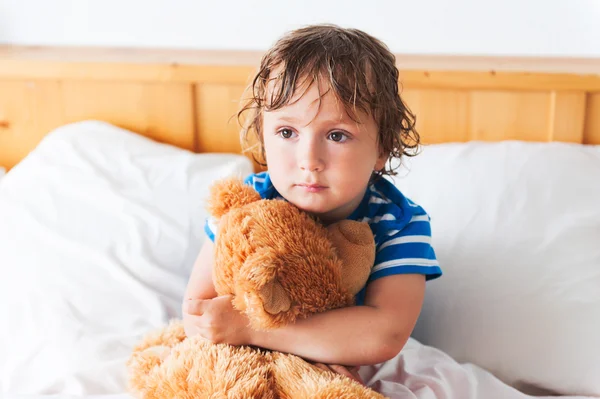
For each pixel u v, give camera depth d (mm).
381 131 798
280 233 703
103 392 908
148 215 1163
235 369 693
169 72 1375
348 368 777
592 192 1125
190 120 1406
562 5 1476
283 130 755
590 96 1333
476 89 1342
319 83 729
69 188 1200
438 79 1336
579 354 962
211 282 825
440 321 1043
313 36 789
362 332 750
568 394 971
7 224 1143
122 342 982
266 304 666
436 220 1137
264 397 672
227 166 1285
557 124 1351
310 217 758
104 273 1082
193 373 700
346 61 750
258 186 869
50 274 1068
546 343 980
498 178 1158
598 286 1004
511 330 1001
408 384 843
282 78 744
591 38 1484
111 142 1310
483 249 1075
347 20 1528
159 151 1318
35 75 1385
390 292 794
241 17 1537
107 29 1558
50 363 950
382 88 784
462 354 1020
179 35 1556
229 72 1366
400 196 866
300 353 750
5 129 1424
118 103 1403
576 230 1066
